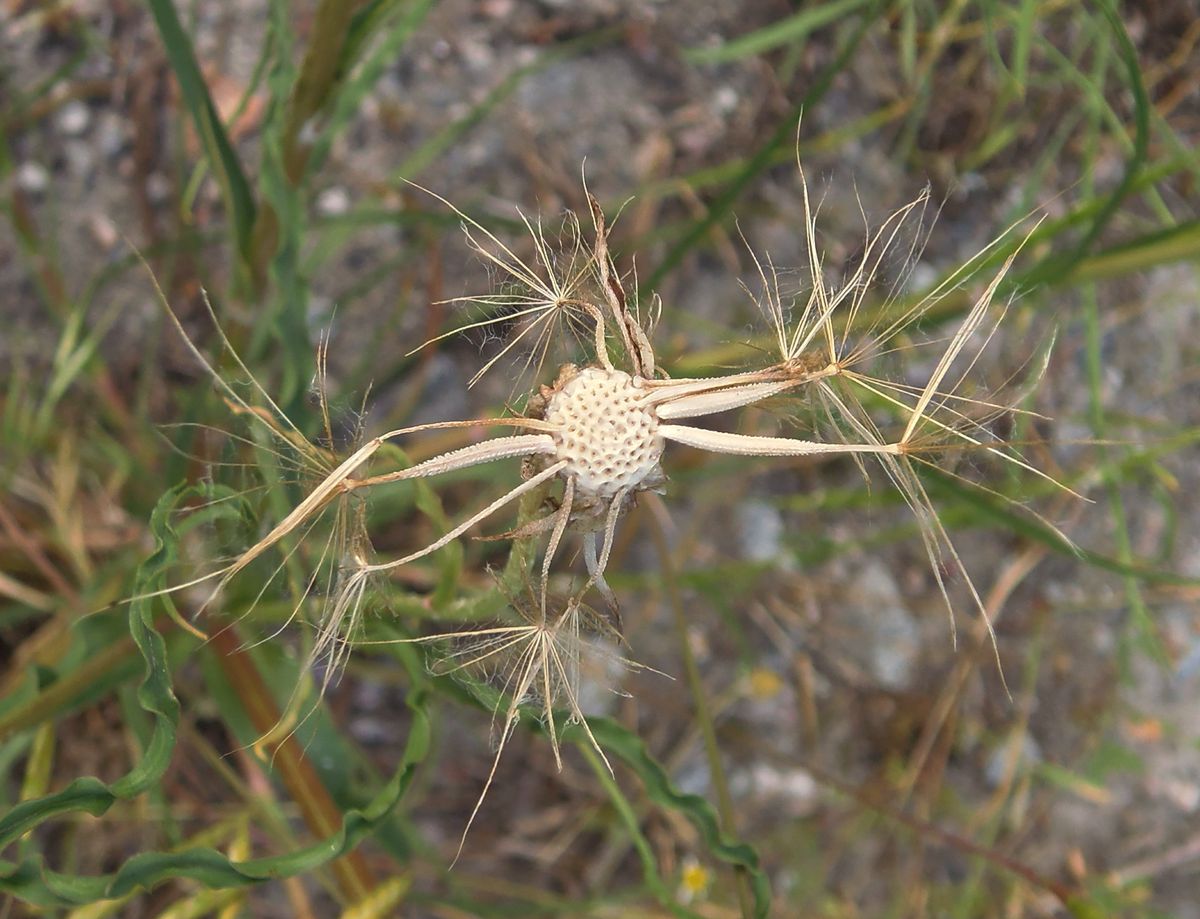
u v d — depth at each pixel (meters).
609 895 0.37
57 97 0.35
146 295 0.35
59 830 0.33
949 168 0.39
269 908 0.35
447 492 0.35
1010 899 0.39
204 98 0.24
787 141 0.37
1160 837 0.40
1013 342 0.37
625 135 0.37
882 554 0.39
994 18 0.35
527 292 0.20
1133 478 0.38
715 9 0.37
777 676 0.39
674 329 0.37
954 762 0.40
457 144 0.36
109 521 0.34
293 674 0.28
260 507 0.23
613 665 0.37
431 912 0.36
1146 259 0.24
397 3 0.25
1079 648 0.40
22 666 0.32
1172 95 0.39
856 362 0.19
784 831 0.38
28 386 0.34
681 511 0.37
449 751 0.36
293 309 0.24
